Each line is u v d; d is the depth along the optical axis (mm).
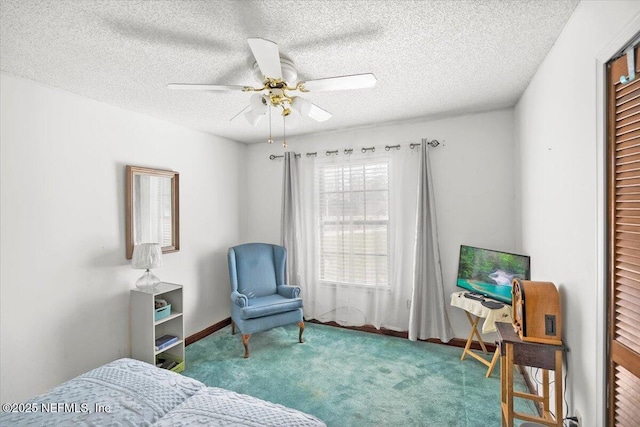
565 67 1617
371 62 1967
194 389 1445
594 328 1335
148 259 2580
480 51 1849
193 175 3432
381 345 3139
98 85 2230
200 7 1391
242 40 1672
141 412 1232
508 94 2578
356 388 2373
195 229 3443
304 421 1210
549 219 1923
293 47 1765
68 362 2297
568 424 1489
